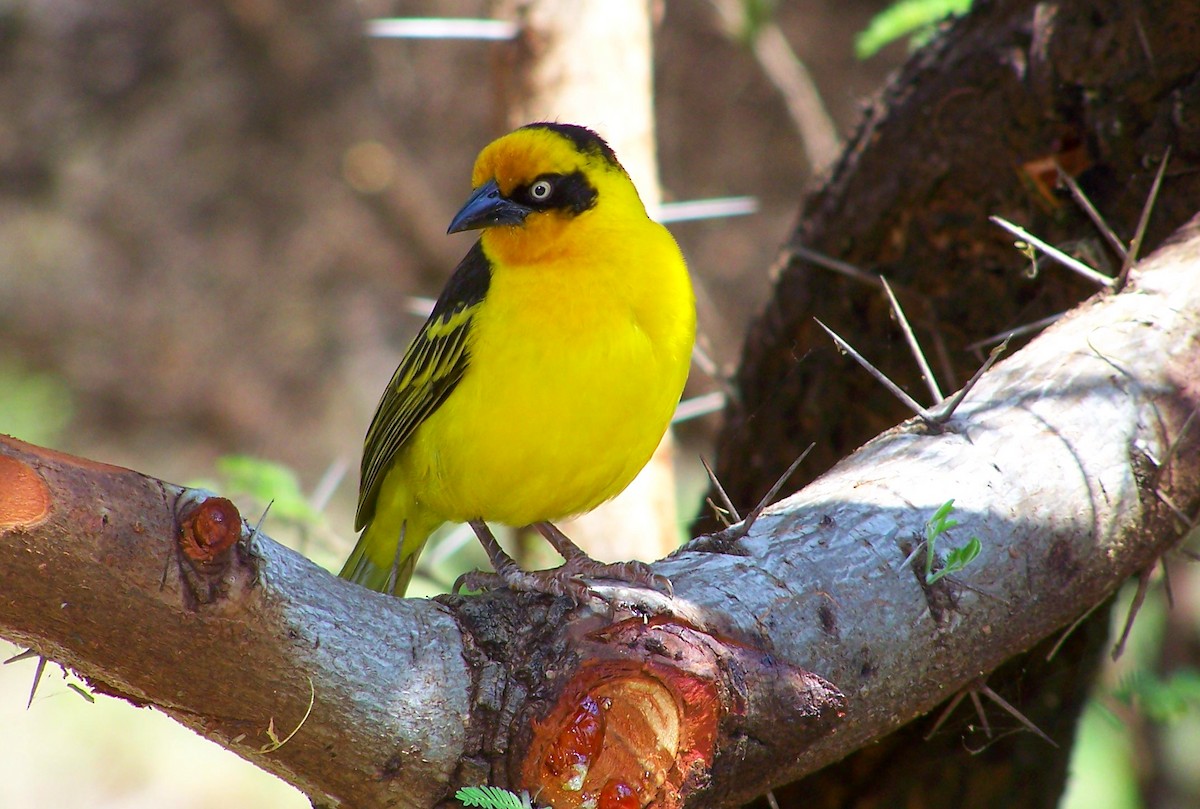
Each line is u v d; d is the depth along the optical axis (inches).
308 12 1047.6
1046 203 372.5
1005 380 271.3
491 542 355.6
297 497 441.7
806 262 424.5
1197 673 430.0
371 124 1069.8
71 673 214.8
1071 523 250.5
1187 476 259.8
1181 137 340.2
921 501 247.6
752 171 1081.4
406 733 213.6
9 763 848.3
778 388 429.4
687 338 331.9
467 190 1074.1
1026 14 368.5
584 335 318.0
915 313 401.4
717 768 221.9
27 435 1035.3
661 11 526.3
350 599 214.4
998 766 392.5
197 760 876.0
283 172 1086.4
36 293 1079.6
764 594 233.0
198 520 193.3
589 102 454.9
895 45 1050.7
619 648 219.3
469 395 330.6
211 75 1079.6
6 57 1078.4
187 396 1099.3
